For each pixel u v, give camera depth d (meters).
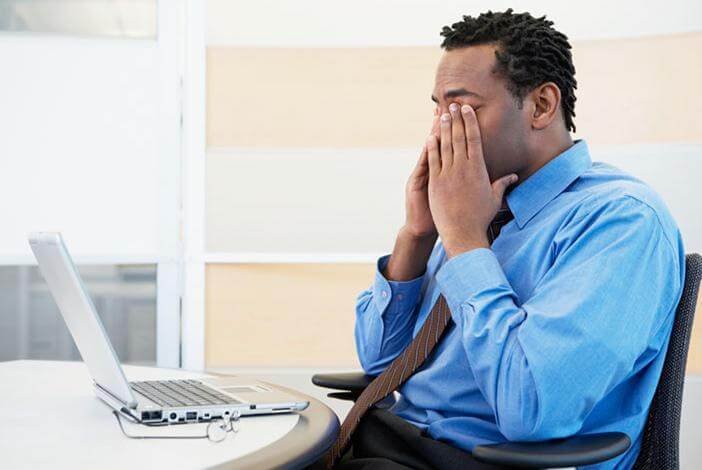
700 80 2.94
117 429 1.22
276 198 3.20
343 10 3.17
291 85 3.19
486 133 1.49
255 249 3.21
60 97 3.18
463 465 1.36
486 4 3.12
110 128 3.21
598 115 3.03
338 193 3.20
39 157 3.17
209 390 1.42
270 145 3.20
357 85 3.18
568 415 1.26
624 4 2.99
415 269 1.75
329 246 3.21
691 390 2.97
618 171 1.55
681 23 2.94
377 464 1.40
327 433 1.21
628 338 1.30
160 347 3.23
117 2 3.19
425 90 3.17
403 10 3.16
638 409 1.41
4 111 3.15
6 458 1.06
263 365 3.22
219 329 3.22
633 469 1.45
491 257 1.42
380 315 1.77
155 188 3.22
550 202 1.51
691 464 2.99
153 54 3.21
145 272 3.23
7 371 1.75
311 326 3.22
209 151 3.21
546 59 1.51
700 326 2.95
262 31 3.18
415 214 1.71
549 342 1.27
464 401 1.49
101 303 3.21
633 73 3.00
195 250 3.21
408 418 1.60
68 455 1.07
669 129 2.97
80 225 3.20
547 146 1.54
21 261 3.16
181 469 1.01
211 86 3.20
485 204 1.47
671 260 1.39
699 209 2.96
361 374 1.85
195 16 3.19
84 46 3.19
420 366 1.58
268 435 1.18
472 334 1.36
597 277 1.32
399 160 3.19
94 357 1.33
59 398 1.45
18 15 3.15
